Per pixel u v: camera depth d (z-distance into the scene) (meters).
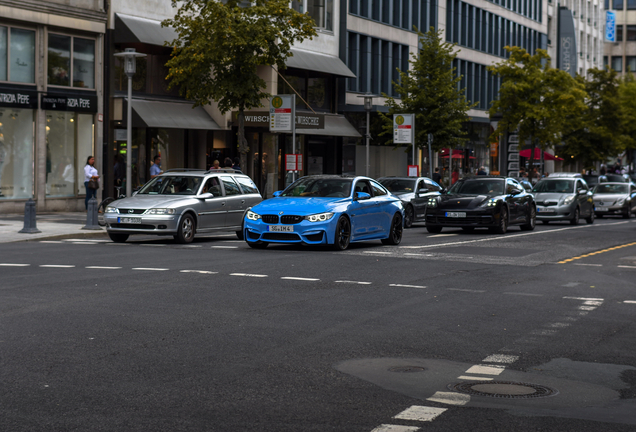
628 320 9.56
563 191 32.72
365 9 47.25
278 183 40.56
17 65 27.70
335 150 44.22
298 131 39.81
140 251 16.44
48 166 28.86
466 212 24.23
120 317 8.95
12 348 7.35
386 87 49.47
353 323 8.92
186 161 34.59
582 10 90.12
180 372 6.57
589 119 63.81
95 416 5.35
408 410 5.59
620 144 64.69
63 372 6.52
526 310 10.13
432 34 42.75
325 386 6.21
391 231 19.14
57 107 28.64
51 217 26.47
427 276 13.20
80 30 29.42
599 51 98.50
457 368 6.92
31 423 5.19
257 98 27.92
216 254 15.91
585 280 13.36
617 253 18.70
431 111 42.00
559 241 22.06
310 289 11.38
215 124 34.28
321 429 5.13
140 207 18.33
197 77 27.83
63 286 11.21
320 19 43.03
